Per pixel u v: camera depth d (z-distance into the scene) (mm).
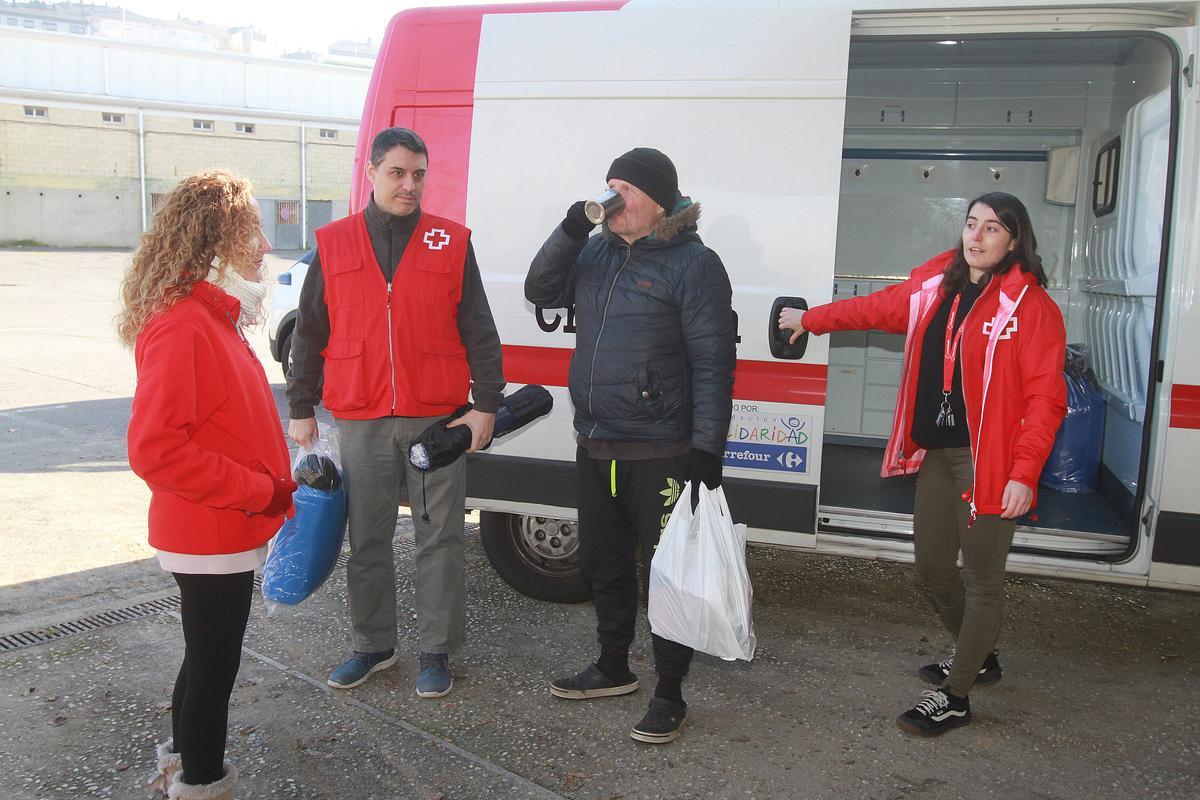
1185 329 3586
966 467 3254
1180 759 3217
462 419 3447
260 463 2525
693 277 3119
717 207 3852
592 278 3275
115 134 30938
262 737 3254
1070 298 5832
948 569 3422
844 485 5102
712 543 3080
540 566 4449
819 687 3697
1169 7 3562
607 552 3449
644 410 3170
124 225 31641
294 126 33594
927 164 6148
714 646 3072
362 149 4285
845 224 6328
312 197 34438
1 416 7930
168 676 3660
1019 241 3109
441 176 4191
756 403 3867
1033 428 3014
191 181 2463
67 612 4227
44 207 30422
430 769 3082
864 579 4859
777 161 3791
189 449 2303
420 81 4223
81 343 11852
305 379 3516
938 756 3213
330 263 3369
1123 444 4633
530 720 3402
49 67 29922
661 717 3260
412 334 3357
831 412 6488
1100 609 4512
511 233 4117
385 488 3500
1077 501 4844
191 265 2414
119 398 8703
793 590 4703
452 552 3553
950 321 3215
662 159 3107
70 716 3354
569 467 4094
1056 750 3260
